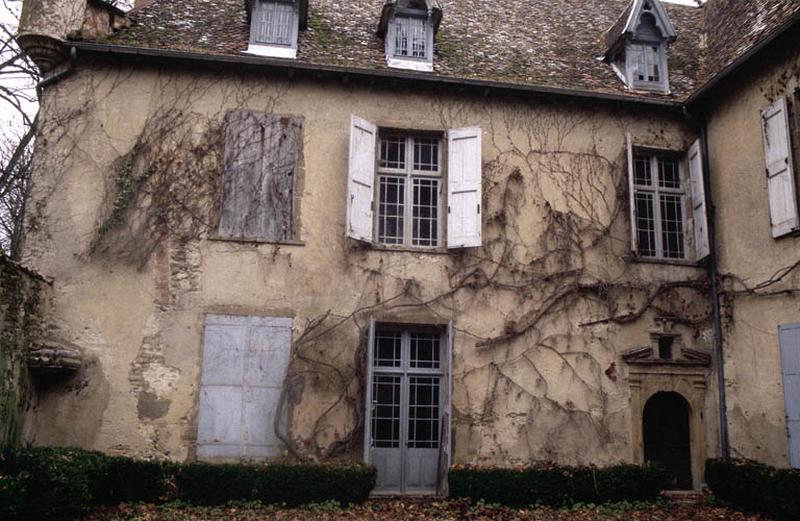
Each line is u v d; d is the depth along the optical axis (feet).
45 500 22.75
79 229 31.68
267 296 32.45
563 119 37.06
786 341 30.32
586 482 30.50
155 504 27.48
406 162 36.17
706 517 28.30
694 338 35.63
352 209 32.86
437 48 39.01
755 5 39.27
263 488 28.35
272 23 35.76
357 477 29.19
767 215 32.12
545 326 34.53
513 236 35.22
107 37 33.99
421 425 33.37
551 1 48.96
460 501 29.45
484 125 36.29
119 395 30.40
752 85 33.60
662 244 37.40
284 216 33.42
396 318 33.22
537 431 33.35
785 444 30.09
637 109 37.83
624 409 34.27
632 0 39.65
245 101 34.24
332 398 31.96
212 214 32.78
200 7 38.83
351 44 37.70
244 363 31.65
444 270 34.32
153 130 33.09
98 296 31.17
